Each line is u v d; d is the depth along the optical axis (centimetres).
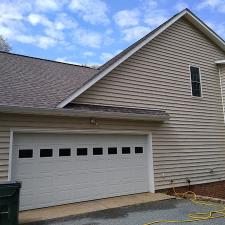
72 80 1030
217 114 1278
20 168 736
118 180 915
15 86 838
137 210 744
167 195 936
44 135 787
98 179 870
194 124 1171
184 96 1163
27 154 753
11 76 920
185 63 1204
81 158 846
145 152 1002
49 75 1038
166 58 1136
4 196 563
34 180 753
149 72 1066
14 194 572
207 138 1207
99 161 882
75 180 824
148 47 1084
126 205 792
